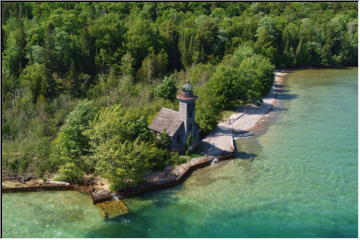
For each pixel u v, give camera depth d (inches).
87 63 4087.1
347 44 6939.0
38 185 2172.7
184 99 2487.7
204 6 7160.4
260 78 4151.1
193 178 2325.3
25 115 2938.0
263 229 1814.7
